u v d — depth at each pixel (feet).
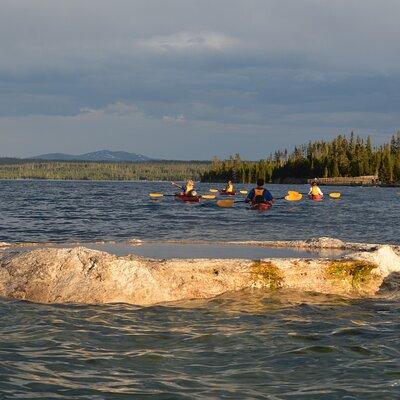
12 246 79.36
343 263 62.13
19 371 36.29
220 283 59.00
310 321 50.21
